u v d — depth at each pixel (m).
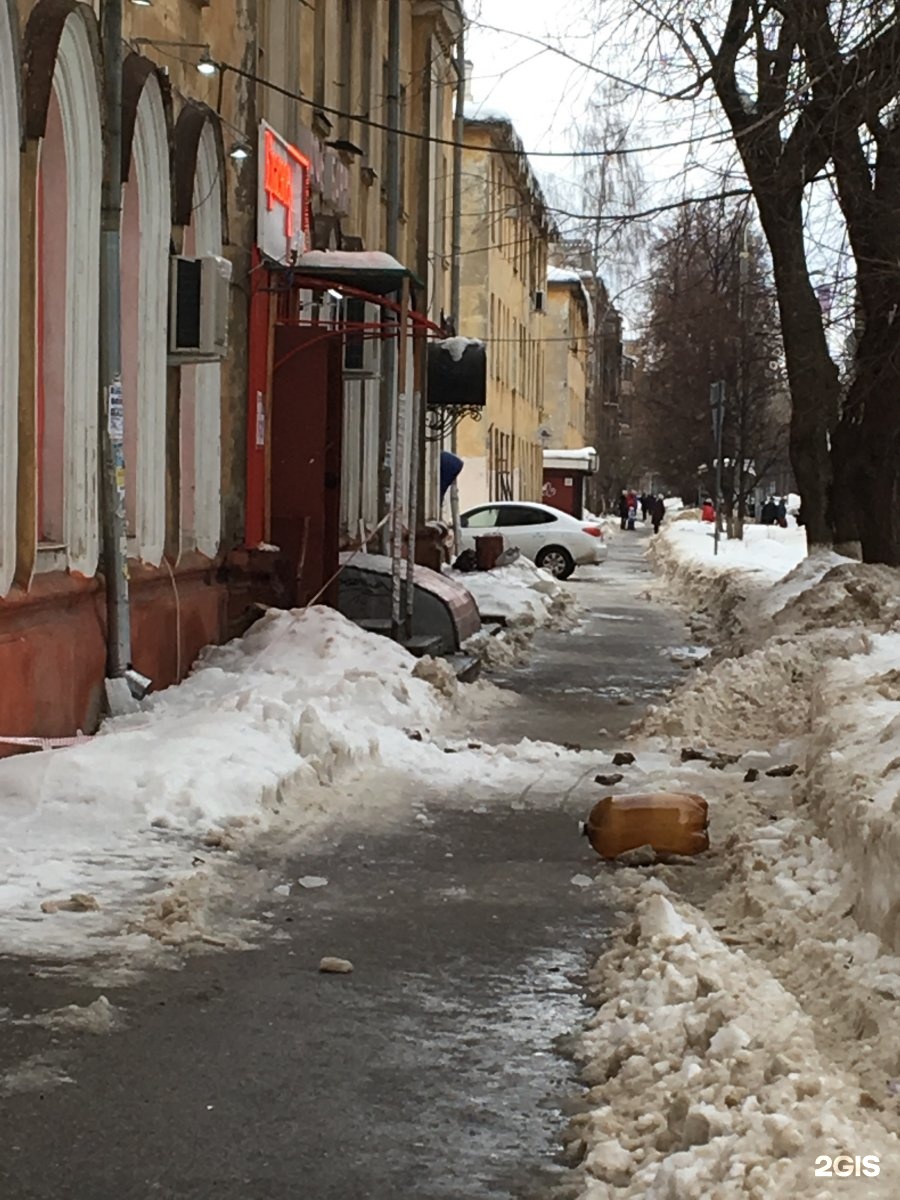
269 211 14.86
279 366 15.11
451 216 31.56
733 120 15.62
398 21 22.73
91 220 10.57
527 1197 4.10
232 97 14.16
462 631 17.14
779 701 12.15
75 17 9.91
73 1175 4.16
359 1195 4.09
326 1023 5.40
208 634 13.70
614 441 100.06
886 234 17.95
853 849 6.33
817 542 24.47
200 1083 4.82
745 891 6.75
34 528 9.41
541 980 5.96
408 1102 4.72
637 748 11.38
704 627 23.06
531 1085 4.88
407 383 16.16
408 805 9.16
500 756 10.74
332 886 7.29
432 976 5.98
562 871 7.70
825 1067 4.46
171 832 7.82
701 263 18.78
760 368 46.97
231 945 6.25
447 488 31.92
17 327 9.13
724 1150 3.81
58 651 9.82
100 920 6.41
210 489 13.95
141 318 12.08
